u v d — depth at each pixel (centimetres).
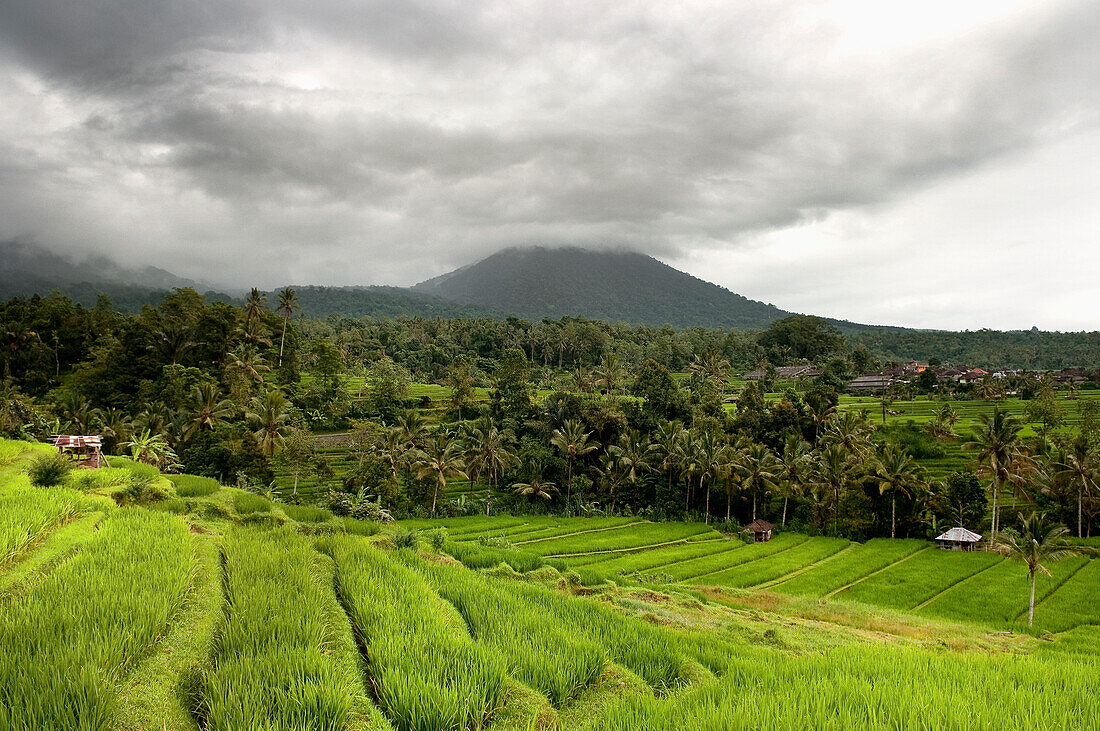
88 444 2288
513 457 6969
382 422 8512
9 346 8700
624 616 1455
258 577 1163
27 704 606
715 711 766
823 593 3847
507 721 811
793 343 17262
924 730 725
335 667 818
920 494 5988
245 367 7819
